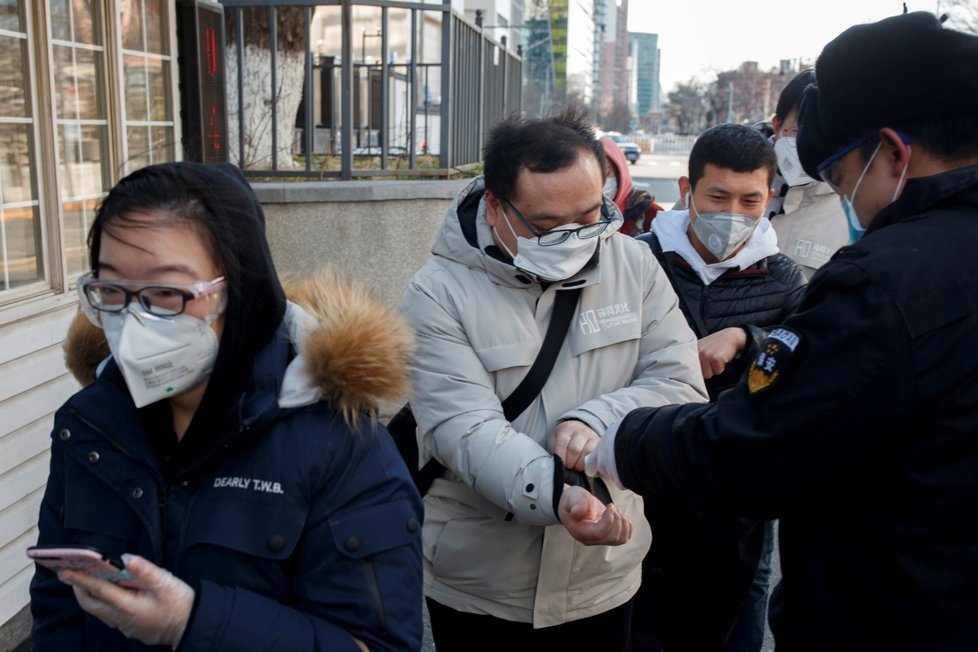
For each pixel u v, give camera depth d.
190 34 4.32
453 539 2.12
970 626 1.32
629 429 1.72
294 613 1.30
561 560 2.07
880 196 1.53
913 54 1.42
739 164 2.62
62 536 1.42
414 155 5.61
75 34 3.58
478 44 6.48
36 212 3.32
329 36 10.15
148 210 1.27
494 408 2.03
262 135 6.05
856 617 1.41
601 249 2.13
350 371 1.34
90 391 1.40
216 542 1.32
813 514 1.48
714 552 2.52
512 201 2.00
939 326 1.32
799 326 1.41
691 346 2.24
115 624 1.21
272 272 1.36
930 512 1.33
